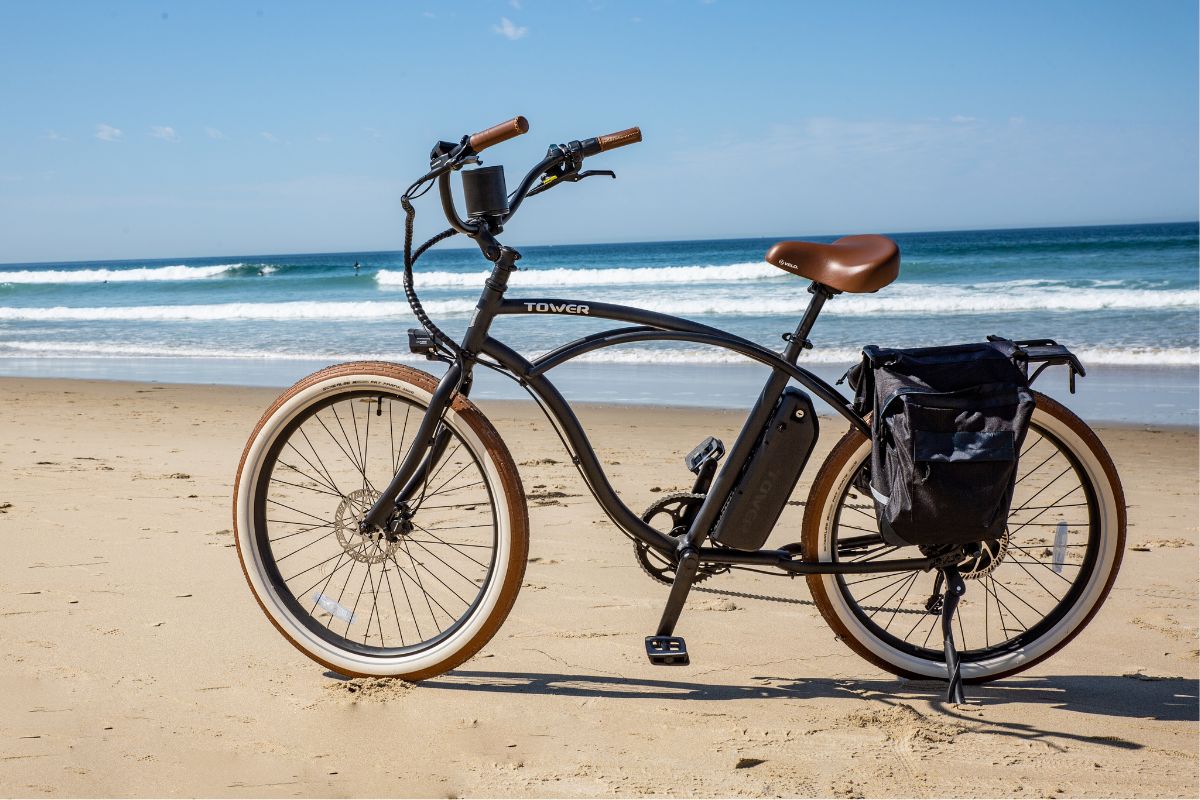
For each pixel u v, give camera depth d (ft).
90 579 10.85
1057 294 59.57
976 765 6.78
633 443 21.83
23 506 14.51
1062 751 7.02
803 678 8.48
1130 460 19.40
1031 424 8.23
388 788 6.32
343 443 20.71
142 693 7.80
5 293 124.16
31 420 25.55
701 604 10.49
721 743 7.07
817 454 19.35
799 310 59.16
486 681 8.30
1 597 10.18
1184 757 6.92
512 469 8.09
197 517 13.94
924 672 8.43
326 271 144.87
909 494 7.35
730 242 342.23
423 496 8.54
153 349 50.55
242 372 40.04
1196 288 62.64
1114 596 10.67
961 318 51.16
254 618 9.68
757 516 8.02
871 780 6.52
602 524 14.05
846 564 8.20
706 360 40.06
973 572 8.23
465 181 7.88
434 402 8.02
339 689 7.95
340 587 10.94
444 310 69.92
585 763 6.72
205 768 6.55
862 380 8.02
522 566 8.07
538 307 7.97
